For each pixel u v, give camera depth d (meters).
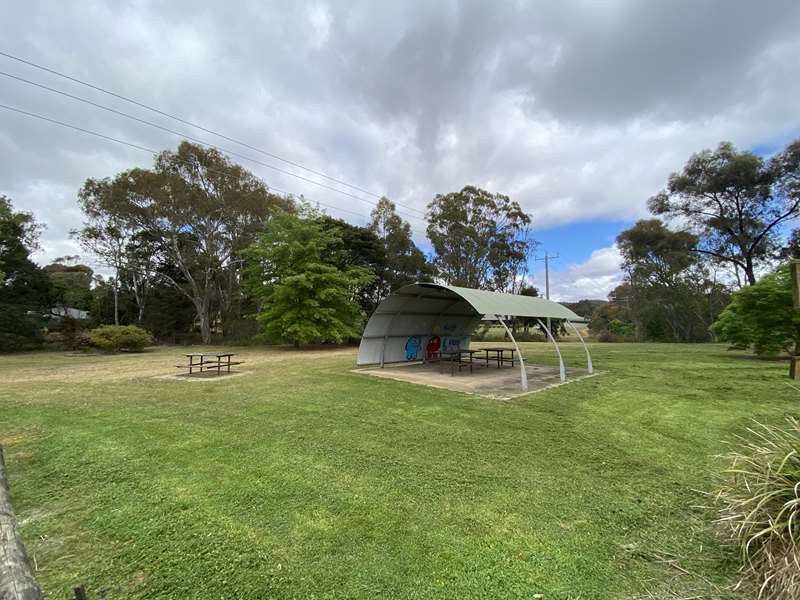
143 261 27.47
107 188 23.58
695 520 3.04
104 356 17.84
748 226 24.75
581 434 5.36
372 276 22.89
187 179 24.03
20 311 21.50
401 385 8.98
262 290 20.55
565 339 32.62
